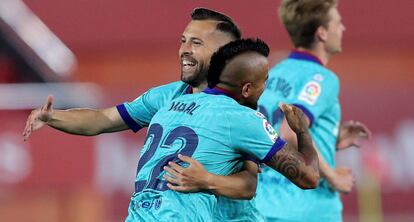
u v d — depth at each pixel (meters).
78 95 41.56
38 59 44.72
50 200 32.31
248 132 15.91
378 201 39.38
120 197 38.59
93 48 69.81
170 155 15.91
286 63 22.53
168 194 15.73
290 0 22.61
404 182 40.62
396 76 68.88
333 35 22.64
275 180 22.12
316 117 21.86
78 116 17.88
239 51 16.33
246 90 16.42
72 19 71.06
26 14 45.25
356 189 39.47
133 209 16.05
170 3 72.19
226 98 16.25
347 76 68.50
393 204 40.44
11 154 32.31
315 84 22.03
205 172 15.73
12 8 44.75
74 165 32.66
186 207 15.67
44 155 32.47
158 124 16.48
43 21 70.69
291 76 22.16
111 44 70.12
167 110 16.58
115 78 69.06
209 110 16.08
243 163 16.33
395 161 40.84
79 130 17.91
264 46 16.52
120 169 38.62
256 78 16.38
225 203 16.42
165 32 71.06
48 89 41.19
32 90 40.72
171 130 16.19
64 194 32.47
